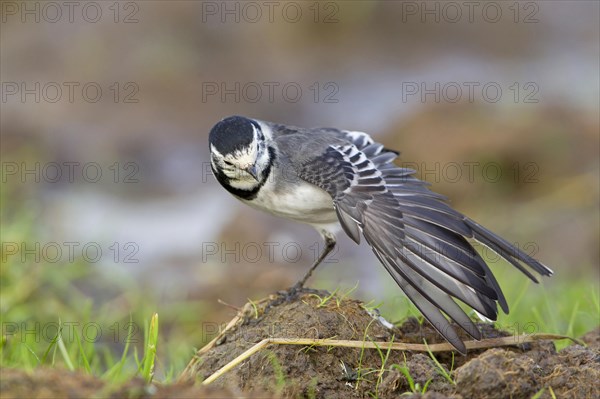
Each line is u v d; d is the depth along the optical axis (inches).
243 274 564.4
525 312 462.9
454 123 724.7
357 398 318.3
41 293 536.1
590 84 807.1
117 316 518.6
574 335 422.3
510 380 293.7
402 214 337.1
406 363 318.3
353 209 343.3
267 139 384.2
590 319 437.1
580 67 839.7
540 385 300.2
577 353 321.4
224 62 853.2
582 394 299.4
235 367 323.9
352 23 899.4
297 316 339.3
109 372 319.9
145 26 883.4
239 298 543.2
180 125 776.9
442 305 312.8
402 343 334.6
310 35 892.6
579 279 540.4
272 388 314.5
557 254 602.2
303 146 378.9
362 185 351.9
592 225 625.6
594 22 912.3
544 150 694.5
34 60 855.7
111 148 747.4
